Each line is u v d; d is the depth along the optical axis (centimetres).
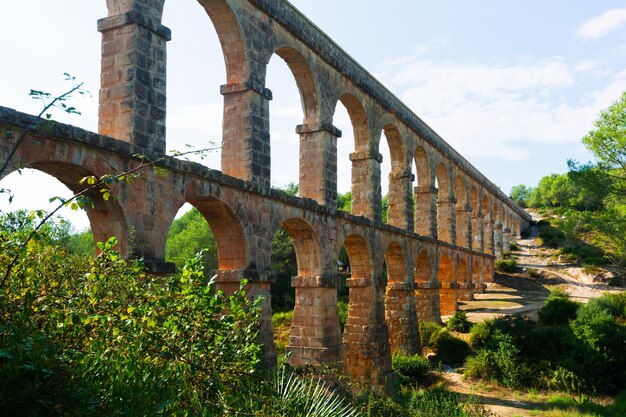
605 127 3934
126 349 870
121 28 1579
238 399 964
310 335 2427
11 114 1162
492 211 7175
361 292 2964
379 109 3194
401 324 3469
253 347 1058
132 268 959
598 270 6744
